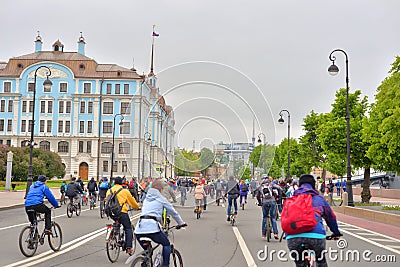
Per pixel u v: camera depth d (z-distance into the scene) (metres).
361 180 63.16
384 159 25.92
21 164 58.59
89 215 22.86
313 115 49.56
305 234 6.00
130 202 9.96
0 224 17.86
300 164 50.19
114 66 83.62
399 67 22.89
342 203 30.89
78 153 79.94
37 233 10.77
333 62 26.02
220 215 17.59
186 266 9.27
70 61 81.25
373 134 26.48
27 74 81.06
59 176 70.94
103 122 79.88
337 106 34.19
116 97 79.62
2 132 80.69
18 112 80.75
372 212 21.78
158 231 6.89
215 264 9.52
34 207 10.73
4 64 87.25
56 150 80.25
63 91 80.81
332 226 6.27
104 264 9.51
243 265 9.48
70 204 21.83
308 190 6.23
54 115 80.69
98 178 78.00
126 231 9.91
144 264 6.82
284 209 6.14
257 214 23.69
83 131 80.12
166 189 6.88
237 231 15.06
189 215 16.69
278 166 69.00
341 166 34.56
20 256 10.41
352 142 31.75
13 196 36.81
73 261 9.82
